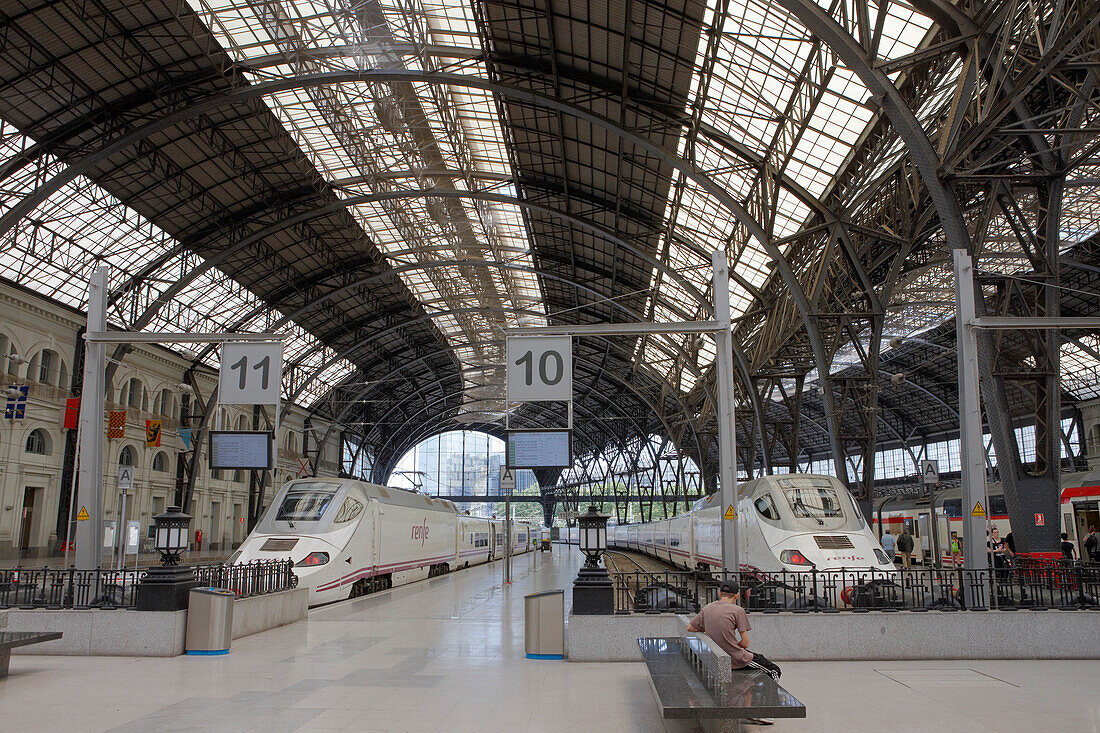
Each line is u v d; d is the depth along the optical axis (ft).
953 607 40.42
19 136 98.94
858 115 78.38
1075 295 136.87
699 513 107.86
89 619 39.14
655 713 26.81
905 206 85.20
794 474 67.92
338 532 73.77
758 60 77.56
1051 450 56.65
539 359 52.85
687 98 88.63
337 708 27.53
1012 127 52.01
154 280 137.08
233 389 56.34
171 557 40.50
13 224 92.84
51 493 125.70
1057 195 57.31
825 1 65.72
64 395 129.08
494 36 90.17
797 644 37.42
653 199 116.88
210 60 91.71
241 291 163.02
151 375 154.20
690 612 38.11
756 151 90.94
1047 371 57.26
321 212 130.31
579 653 37.19
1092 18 44.57
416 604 67.82
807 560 57.41
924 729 24.44
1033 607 39.65
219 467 55.57
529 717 26.23
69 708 27.40
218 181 123.34
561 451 51.65
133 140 97.66
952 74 67.82
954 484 128.26
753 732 24.12
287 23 88.48
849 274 96.78
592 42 84.28
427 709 27.40
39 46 86.38
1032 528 55.77
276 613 50.67
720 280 52.70
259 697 29.30
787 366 144.15
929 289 133.18
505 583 91.50
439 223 147.02
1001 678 32.86
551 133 108.99
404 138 118.42
